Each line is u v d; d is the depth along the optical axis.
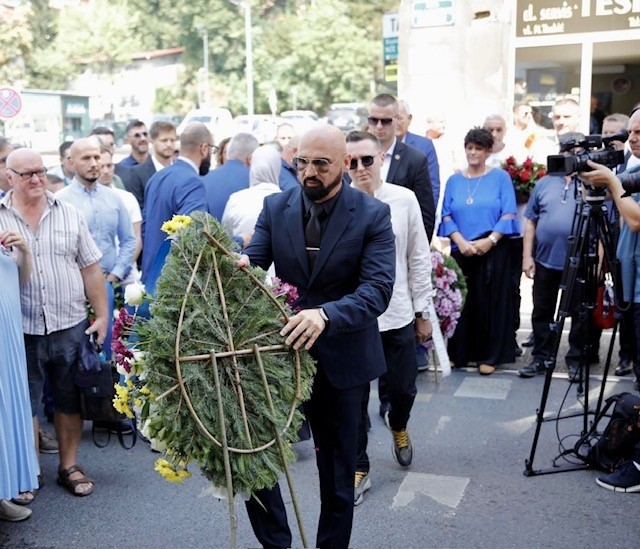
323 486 3.62
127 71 54.53
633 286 5.10
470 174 6.85
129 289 3.16
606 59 15.30
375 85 50.22
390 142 6.08
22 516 4.39
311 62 50.09
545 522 4.22
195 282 3.04
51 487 4.82
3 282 4.07
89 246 4.73
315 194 3.44
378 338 3.70
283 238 3.59
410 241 4.69
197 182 5.68
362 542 4.06
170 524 4.34
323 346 3.51
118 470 5.05
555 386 6.38
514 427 5.54
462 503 4.45
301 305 3.57
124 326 3.16
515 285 6.93
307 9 52.19
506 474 4.80
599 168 4.37
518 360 7.16
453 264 6.35
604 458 4.75
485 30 11.87
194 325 2.99
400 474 4.84
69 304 4.62
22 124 21.45
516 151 8.66
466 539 4.07
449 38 11.45
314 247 3.55
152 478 4.93
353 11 52.62
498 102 11.98
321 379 3.54
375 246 3.49
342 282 3.54
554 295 6.55
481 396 6.20
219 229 3.14
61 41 50.84
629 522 4.20
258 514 3.53
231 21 53.53
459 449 5.20
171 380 2.95
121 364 3.13
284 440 3.12
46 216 4.57
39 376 4.68
